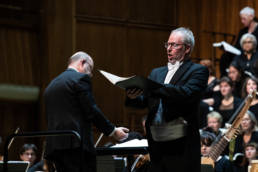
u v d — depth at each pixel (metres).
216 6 25.11
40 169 14.59
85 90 8.50
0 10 21.77
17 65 22.05
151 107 7.76
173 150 7.50
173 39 7.82
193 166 7.45
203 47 24.52
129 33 23.52
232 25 24.91
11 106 21.92
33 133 8.20
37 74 22.34
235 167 12.16
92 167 8.47
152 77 8.05
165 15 24.25
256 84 16.81
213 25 25.09
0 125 21.70
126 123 22.67
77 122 8.45
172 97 7.27
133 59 23.50
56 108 8.59
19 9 22.11
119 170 10.62
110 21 23.20
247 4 24.45
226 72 21.39
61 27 22.31
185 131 7.40
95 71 22.69
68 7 22.47
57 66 22.11
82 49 22.64
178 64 7.81
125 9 23.56
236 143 14.47
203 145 13.02
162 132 7.42
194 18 24.80
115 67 23.17
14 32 22.06
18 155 21.20
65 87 8.57
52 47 22.09
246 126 14.49
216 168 12.05
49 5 22.27
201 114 16.41
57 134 8.11
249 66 18.88
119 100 22.78
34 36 22.38
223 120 16.97
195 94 7.41
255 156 13.44
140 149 8.63
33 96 22.19
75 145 8.32
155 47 23.92
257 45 19.98
